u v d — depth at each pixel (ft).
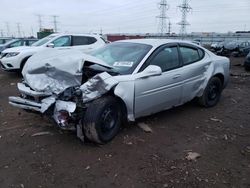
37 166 11.75
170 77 16.25
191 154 12.93
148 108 15.48
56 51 14.57
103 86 13.01
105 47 18.10
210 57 20.01
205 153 13.26
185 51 18.15
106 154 12.82
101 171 11.46
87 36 39.34
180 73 16.97
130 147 13.56
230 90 27.91
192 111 19.54
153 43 16.69
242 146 14.20
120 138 14.47
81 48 37.73
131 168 11.72
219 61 20.54
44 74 13.75
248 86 30.66
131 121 15.02
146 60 15.35
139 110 14.98
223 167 12.03
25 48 34.99
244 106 21.53
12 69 34.22
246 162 12.55
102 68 14.24
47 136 14.60
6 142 13.91
